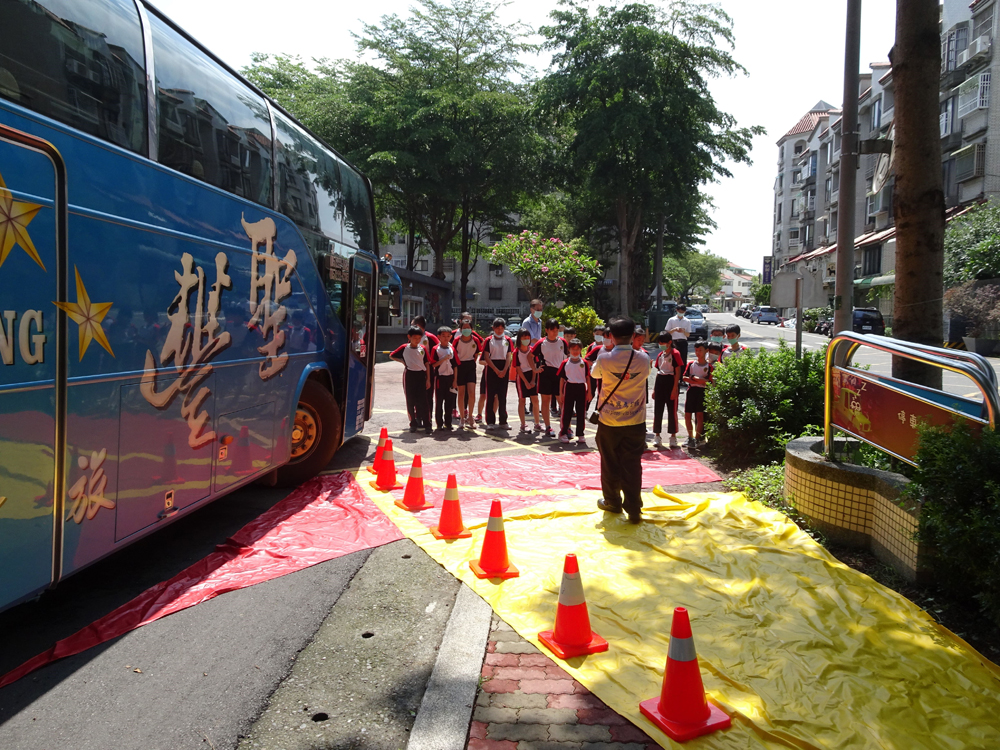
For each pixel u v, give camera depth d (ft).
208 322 16.79
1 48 10.80
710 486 24.08
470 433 35.12
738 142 109.40
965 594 13.94
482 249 140.46
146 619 13.26
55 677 11.22
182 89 15.94
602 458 19.92
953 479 12.64
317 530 18.80
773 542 17.70
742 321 212.84
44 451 11.35
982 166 98.12
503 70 111.34
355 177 28.78
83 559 12.46
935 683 11.18
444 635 12.82
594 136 101.30
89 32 12.82
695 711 9.89
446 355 35.29
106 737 9.67
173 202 15.28
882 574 15.76
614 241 158.51
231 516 20.16
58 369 11.64
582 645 12.15
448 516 18.40
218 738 9.71
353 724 10.13
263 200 20.06
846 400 18.35
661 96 101.81
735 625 13.16
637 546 17.56
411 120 98.17
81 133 12.37
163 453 14.97
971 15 103.50
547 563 16.38
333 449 24.52
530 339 36.17
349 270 27.25
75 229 12.09
